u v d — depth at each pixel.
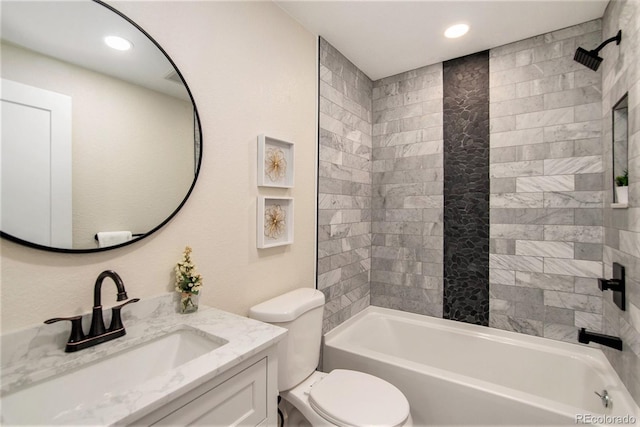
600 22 1.80
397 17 1.79
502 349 2.02
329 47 2.08
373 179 2.61
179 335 1.07
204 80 1.29
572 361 1.81
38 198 0.84
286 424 1.54
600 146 1.79
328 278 2.09
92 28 0.95
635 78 1.28
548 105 1.94
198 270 1.27
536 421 1.33
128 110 1.04
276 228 1.65
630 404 1.31
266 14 1.60
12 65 0.80
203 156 1.28
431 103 2.37
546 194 1.95
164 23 1.15
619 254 1.51
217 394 0.81
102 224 0.97
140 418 0.64
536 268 1.98
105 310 0.97
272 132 1.63
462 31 1.93
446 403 1.55
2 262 0.79
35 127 0.84
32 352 0.83
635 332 1.30
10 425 0.70
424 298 2.40
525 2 1.66
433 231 2.35
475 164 2.19
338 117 2.18
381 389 1.41
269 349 1.00
